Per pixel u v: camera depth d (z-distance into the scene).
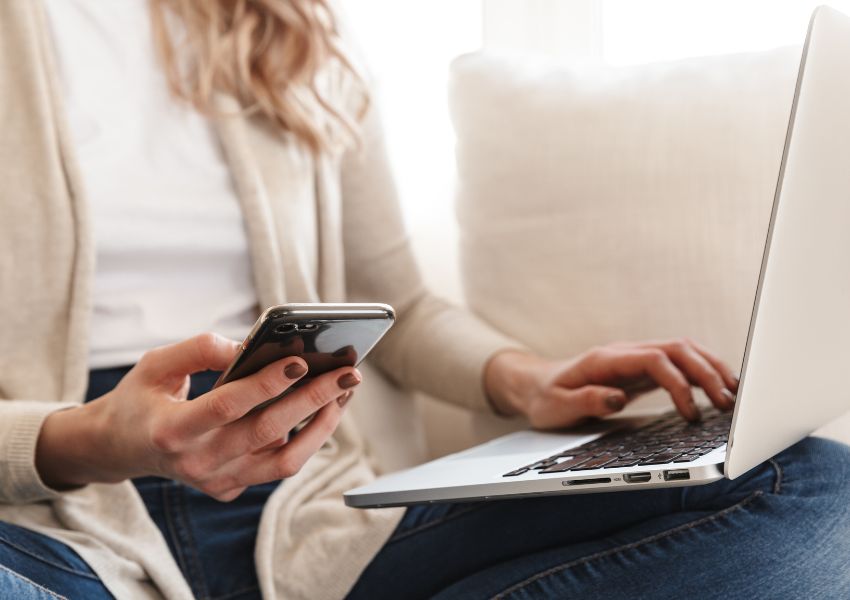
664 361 0.93
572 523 0.85
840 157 0.67
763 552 0.72
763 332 0.62
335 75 1.21
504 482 0.71
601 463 0.72
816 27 0.65
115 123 0.99
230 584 0.88
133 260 0.98
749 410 0.63
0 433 0.76
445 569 0.89
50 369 0.93
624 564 0.76
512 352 1.13
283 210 1.08
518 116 1.20
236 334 1.03
